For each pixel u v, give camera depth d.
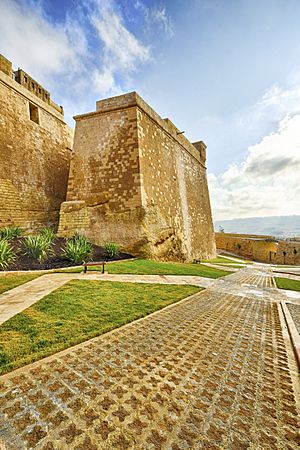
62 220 14.51
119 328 4.23
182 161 21.42
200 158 27.59
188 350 3.57
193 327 4.57
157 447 1.79
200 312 5.61
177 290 7.48
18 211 14.64
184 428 2.00
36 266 9.24
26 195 15.39
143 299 6.09
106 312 4.87
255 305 6.71
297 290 9.55
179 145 21.20
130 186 13.88
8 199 14.08
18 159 15.05
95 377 2.70
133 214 13.59
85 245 11.68
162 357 3.29
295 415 2.24
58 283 7.00
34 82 17.31
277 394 2.57
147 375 2.81
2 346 3.23
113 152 14.59
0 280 7.13
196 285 8.80
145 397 2.39
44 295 5.72
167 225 16.19
